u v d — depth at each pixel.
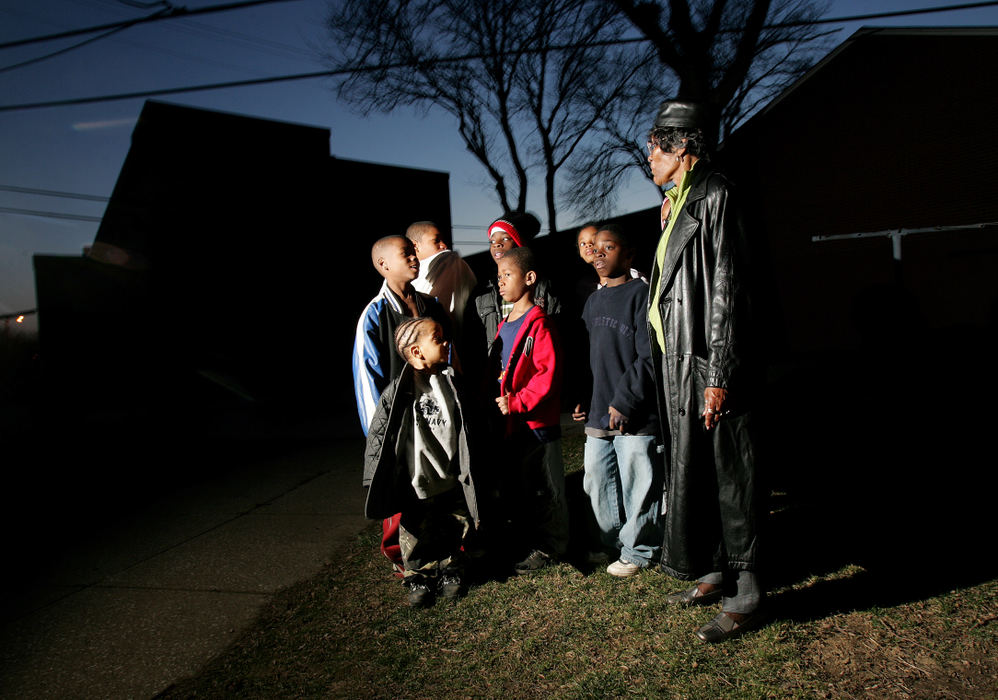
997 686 1.87
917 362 9.88
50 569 3.66
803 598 2.47
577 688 2.08
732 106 12.67
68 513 4.94
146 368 18.19
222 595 3.12
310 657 2.46
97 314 18.83
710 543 2.17
